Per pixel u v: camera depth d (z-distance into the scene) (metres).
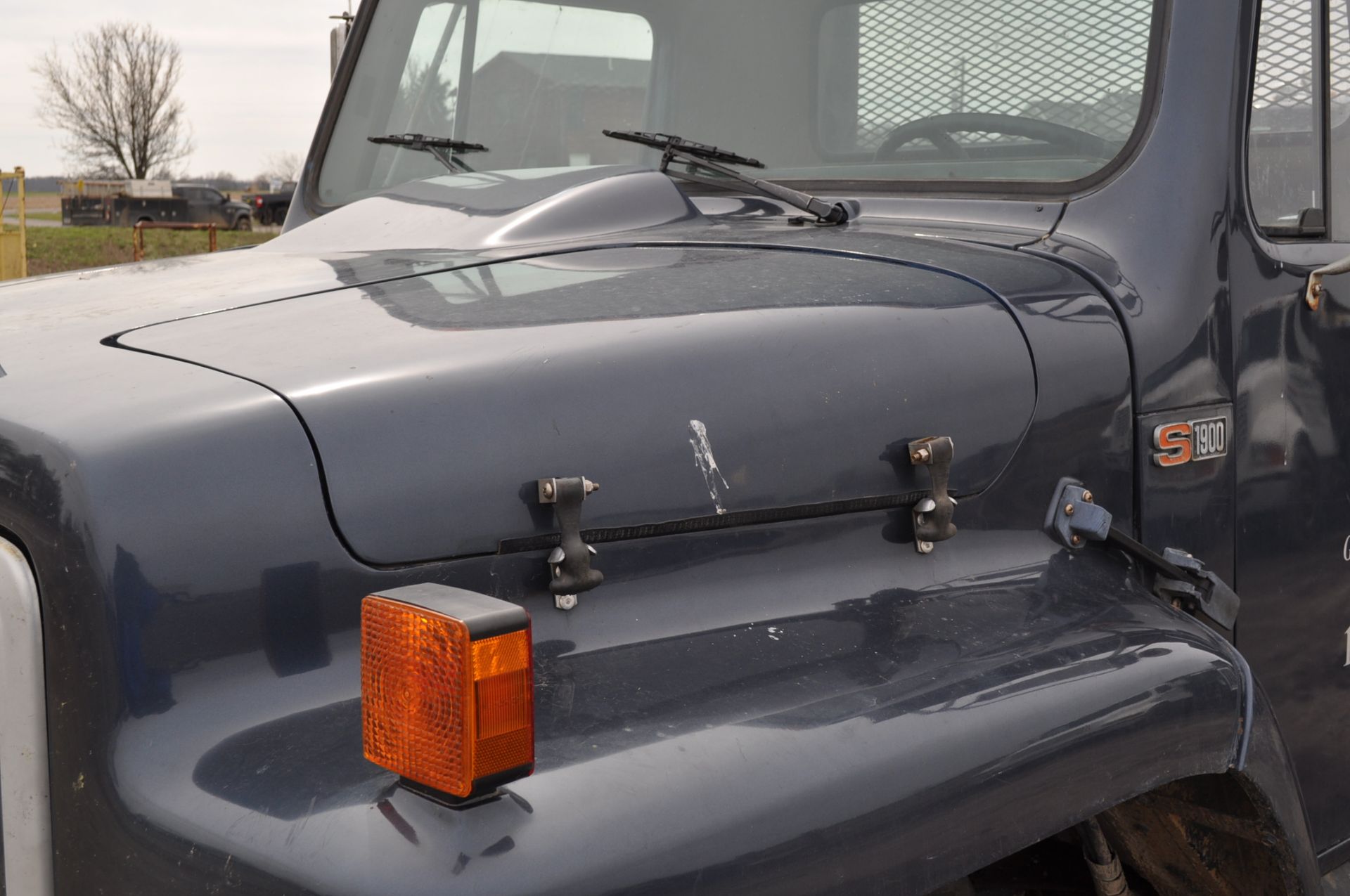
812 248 1.63
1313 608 1.90
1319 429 1.89
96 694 0.97
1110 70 1.80
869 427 1.34
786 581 1.29
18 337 1.27
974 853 1.15
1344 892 1.94
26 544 1.00
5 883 1.01
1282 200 1.89
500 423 1.13
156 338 1.23
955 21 1.93
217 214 39.97
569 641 1.15
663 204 1.84
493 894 0.89
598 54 2.26
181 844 0.93
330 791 0.95
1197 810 1.54
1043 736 1.22
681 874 0.97
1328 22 1.99
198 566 1.00
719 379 1.26
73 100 53.94
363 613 0.98
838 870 1.06
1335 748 1.96
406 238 1.76
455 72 2.43
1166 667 1.36
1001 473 1.46
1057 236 1.75
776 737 1.08
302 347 1.17
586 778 0.99
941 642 1.28
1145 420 1.61
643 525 1.20
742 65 2.12
